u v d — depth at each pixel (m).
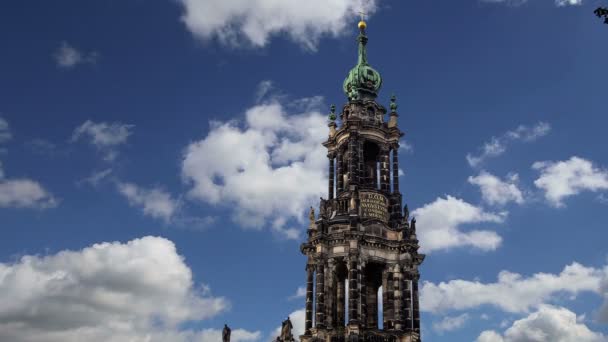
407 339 86.75
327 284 89.88
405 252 92.19
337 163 100.88
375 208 95.12
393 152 100.69
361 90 104.44
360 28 109.88
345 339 86.44
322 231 92.19
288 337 90.38
